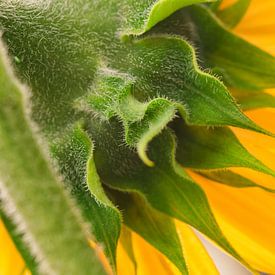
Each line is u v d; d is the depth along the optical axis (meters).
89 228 0.23
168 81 0.24
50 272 0.18
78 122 0.24
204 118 0.24
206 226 0.24
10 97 0.19
